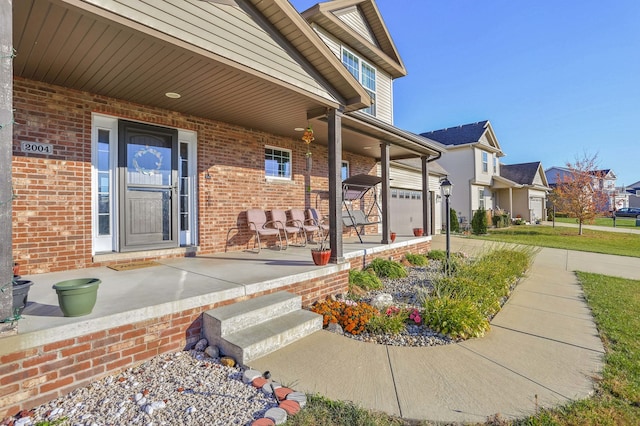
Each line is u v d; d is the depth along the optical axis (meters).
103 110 4.52
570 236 15.92
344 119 5.58
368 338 3.42
